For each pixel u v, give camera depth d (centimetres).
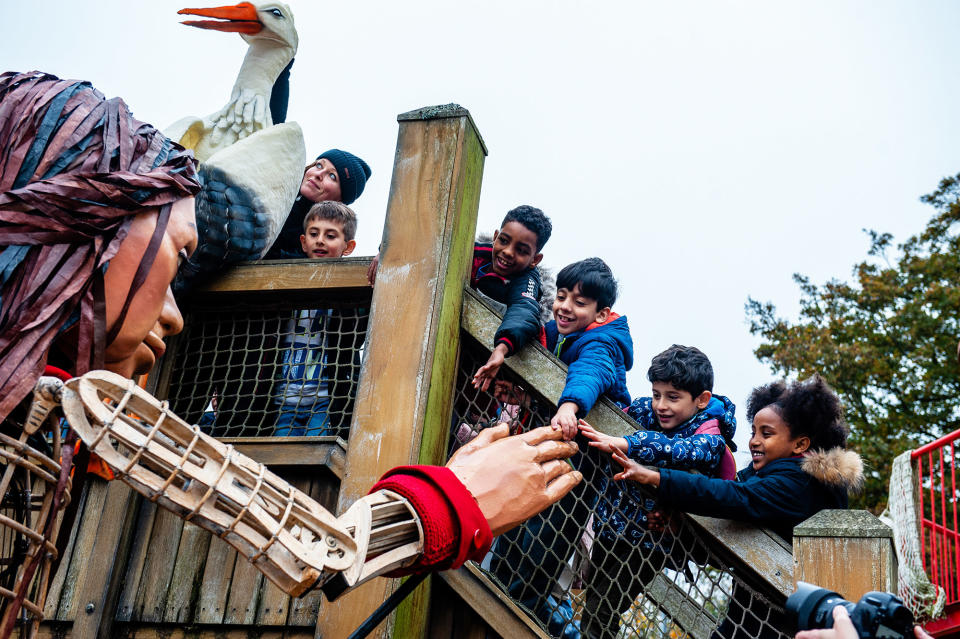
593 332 335
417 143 346
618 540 306
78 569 329
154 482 185
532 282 365
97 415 181
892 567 265
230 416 361
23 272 207
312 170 468
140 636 321
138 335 225
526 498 236
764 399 332
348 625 288
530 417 324
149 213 224
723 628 296
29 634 205
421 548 217
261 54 446
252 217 357
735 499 279
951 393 1652
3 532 219
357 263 351
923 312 1741
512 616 295
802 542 270
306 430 348
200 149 430
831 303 1872
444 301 321
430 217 333
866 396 1695
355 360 351
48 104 224
